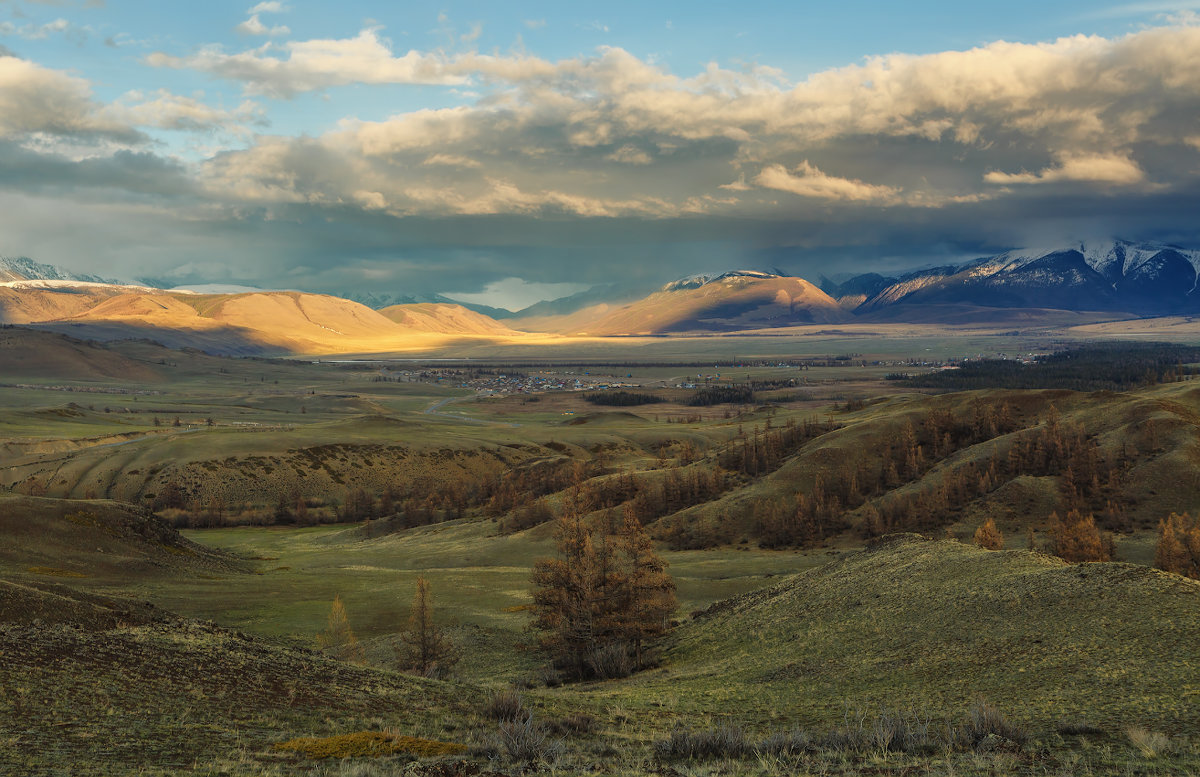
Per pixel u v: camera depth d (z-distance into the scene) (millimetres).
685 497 163125
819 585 67500
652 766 26391
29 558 92250
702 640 64438
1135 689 31469
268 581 109375
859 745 28156
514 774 24875
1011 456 141375
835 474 154875
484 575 118875
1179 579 42250
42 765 23688
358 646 67688
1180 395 161375
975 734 28062
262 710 33875
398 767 25641
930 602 52250
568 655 64562
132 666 36562
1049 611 43469
